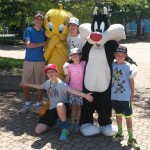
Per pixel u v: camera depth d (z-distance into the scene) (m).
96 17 4.05
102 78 4.00
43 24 4.68
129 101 3.78
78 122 4.21
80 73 4.09
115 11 24.16
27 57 4.81
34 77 4.90
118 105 3.83
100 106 4.10
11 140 3.87
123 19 25.62
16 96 5.93
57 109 3.90
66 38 4.54
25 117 4.72
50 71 3.99
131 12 25.23
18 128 4.27
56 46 4.51
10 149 3.60
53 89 4.06
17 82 6.38
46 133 4.12
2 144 3.74
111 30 3.96
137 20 28.25
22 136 4.00
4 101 5.57
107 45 4.05
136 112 5.20
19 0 7.12
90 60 4.04
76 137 4.01
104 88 4.03
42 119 4.17
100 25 3.99
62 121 3.93
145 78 8.48
